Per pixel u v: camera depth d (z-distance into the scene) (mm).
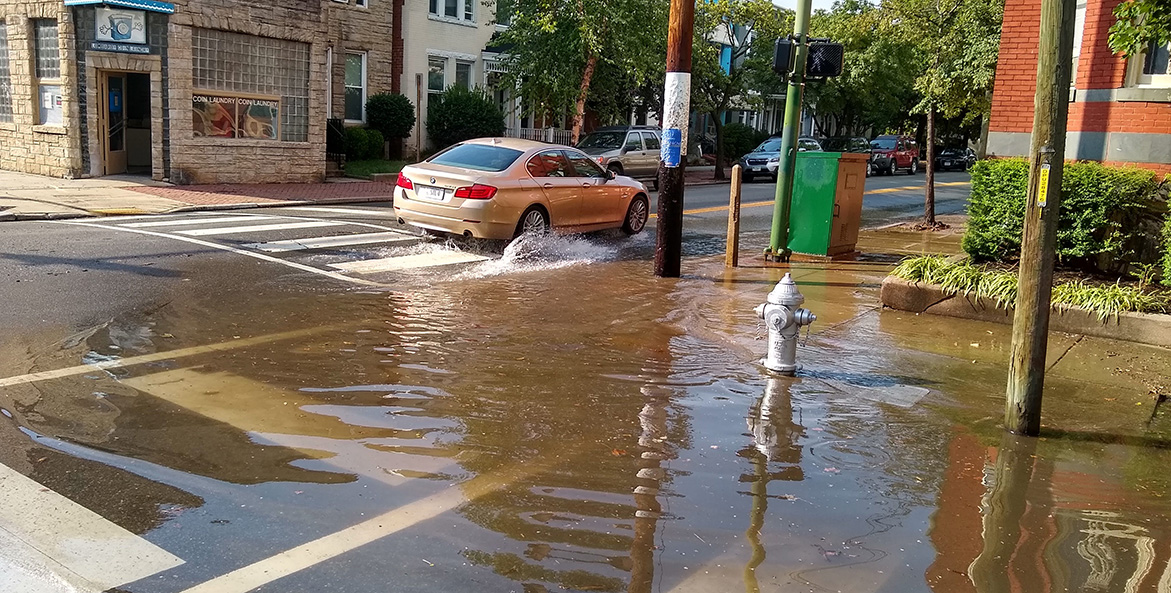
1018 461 4977
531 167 12258
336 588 3420
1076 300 8000
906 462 4914
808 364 6832
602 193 13375
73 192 16453
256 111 20234
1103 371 6785
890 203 23844
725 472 4684
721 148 31641
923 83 16641
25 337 6812
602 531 3965
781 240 11961
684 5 9867
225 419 5211
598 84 27188
